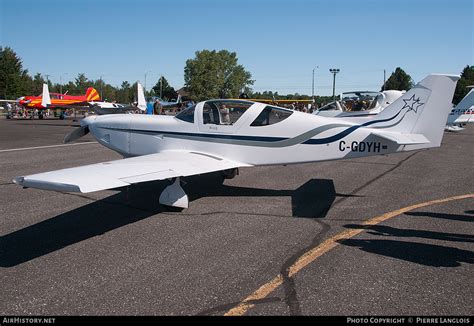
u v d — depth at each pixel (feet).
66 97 132.26
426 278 10.79
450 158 35.19
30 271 11.21
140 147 22.47
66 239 13.85
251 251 12.78
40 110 113.29
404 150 19.44
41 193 20.43
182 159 18.56
